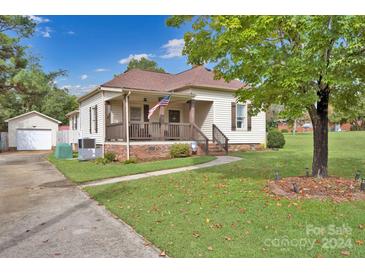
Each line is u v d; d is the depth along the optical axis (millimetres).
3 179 9891
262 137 19250
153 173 9758
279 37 5965
